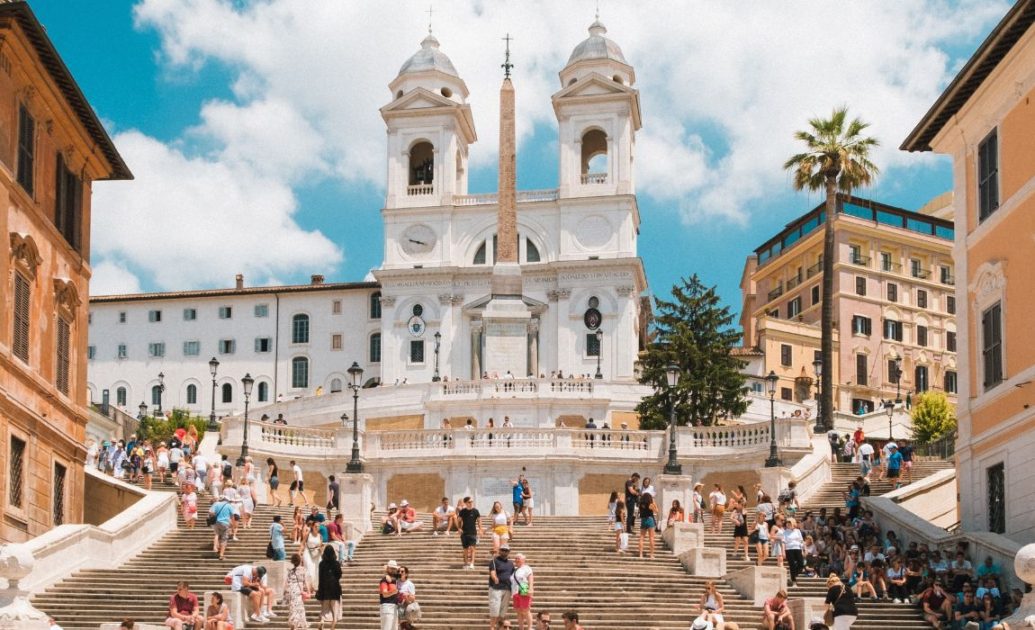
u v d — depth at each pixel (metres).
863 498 43.69
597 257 101.25
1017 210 36.97
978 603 32.25
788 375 108.75
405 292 102.88
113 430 76.94
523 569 30.17
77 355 41.81
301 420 83.56
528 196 104.06
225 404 108.50
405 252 103.81
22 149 36.91
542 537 41.00
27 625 23.44
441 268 102.00
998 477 37.94
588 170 109.12
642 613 32.53
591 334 100.06
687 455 57.28
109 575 35.47
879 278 114.62
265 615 32.03
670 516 40.88
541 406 77.69
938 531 38.34
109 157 43.47
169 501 41.41
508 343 97.38
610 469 57.47
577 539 40.78
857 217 114.69
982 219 39.44
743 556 39.03
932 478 45.19
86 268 42.56
